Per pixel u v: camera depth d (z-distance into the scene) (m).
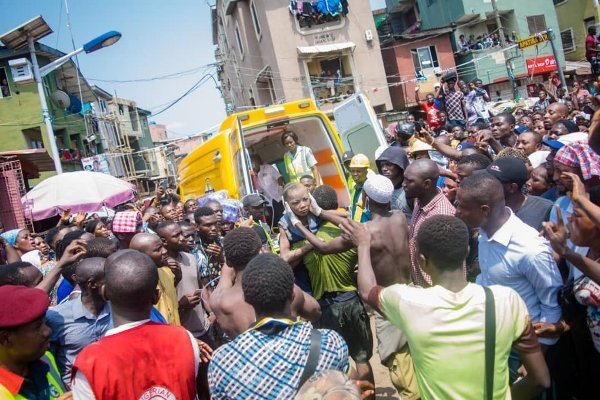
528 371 2.21
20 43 13.05
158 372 2.35
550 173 4.38
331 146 8.48
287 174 8.91
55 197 11.87
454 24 27.33
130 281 2.41
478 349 2.06
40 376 2.51
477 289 2.16
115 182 12.84
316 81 23.48
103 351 2.29
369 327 4.11
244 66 27.88
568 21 30.06
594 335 2.65
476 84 17.11
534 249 2.71
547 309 2.75
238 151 7.57
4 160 12.80
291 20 23.34
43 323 2.40
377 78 24.03
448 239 2.16
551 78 20.61
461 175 4.61
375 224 3.66
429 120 16.70
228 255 2.95
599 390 2.79
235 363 2.15
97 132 30.64
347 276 4.00
